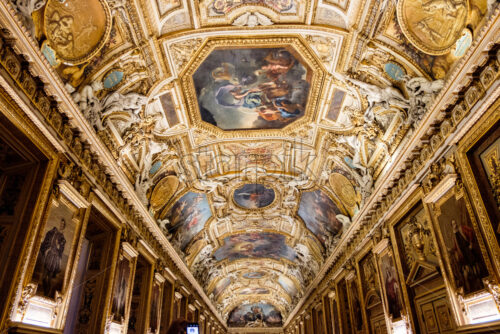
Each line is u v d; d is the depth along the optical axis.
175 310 22.94
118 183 12.96
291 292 44.53
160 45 12.15
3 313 7.06
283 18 12.06
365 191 16.17
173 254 21.38
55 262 9.09
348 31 11.77
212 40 12.76
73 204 10.03
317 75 14.15
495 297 7.65
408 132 12.36
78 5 8.98
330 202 21.34
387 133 13.60
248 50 13.29
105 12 9.73
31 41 7.42
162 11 11.19
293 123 17.39
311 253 28.77
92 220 11.94
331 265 23.81
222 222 27.16
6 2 6.59
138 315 16.28
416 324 11.85
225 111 16.64
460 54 9.35
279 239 30.72
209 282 36.19
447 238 9.84
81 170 10.39
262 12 11.89
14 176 8.70
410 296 12.26
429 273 10.91
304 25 12.18
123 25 10.73
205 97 15.53
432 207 10.64
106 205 12.04
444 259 9.97
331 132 16.69
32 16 7.91
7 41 7.06
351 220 19.47
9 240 7.85
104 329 11.27
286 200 24.09
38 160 8.70
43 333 8.16
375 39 11.45
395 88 12.14
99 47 10.16
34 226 8.06
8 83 7.08
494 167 8.02
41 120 8.26
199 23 12.04
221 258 34.12
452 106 9.44
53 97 8.80
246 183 22.55
